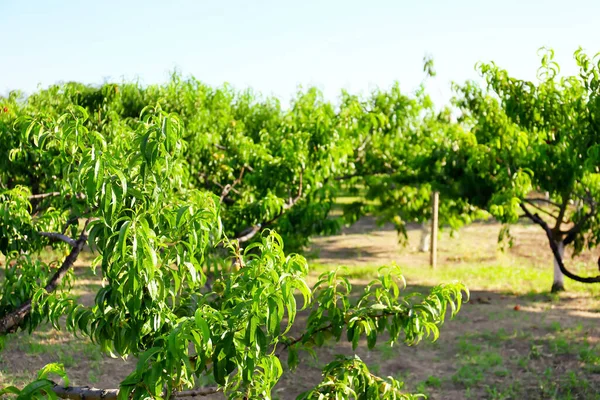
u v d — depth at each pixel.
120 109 10.00
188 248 2.51
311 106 11.10
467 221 15.02
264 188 8.55
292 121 9.52
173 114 2.62
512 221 9.46
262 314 2.28
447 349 8.95
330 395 2.96
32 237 4.29
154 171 2.60
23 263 3.94
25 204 4.20
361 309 2.97
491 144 9.93
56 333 9.07
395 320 2.95
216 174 10.20
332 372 3.08
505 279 13.70
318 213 8.80
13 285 3.90
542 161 9.31
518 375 7.92
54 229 4.82
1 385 7.11
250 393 2.74
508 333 9.68
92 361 8.12
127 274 2.43
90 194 2.33
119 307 2.62
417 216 15.30
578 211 11.62
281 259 2.59
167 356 2.16
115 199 2.36
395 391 3.09
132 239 2.34
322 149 8.66
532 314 10.83
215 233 2.61
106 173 2.42
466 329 9.91
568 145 8.47
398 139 12.74
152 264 2.33
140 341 2.80
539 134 9.16
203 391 2.88
